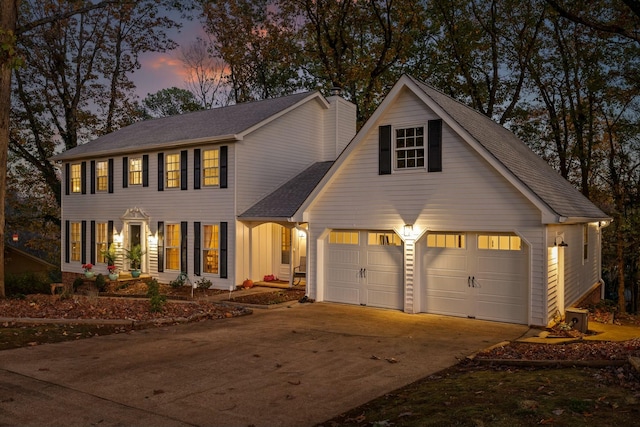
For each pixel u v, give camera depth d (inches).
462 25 1108.5
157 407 253.3
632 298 1059.9
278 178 842.2
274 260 839.7
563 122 1123.9
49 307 535.5
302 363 345.4
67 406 253.6
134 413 244.5
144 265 885.2
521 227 491.5
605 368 286.0
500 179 503.8
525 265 500.1
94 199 968.3
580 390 242.8
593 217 614.2
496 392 251.8
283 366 336.5
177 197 838.5
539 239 481.4
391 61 1153.4
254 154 798.5
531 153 813.9
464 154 526.0
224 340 419.2
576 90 1032.2
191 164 820.6
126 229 912.3
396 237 589.0
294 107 859.4
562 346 386.3
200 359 353.4
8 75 616.1
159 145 831.7
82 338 421.7
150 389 282.8
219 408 252.8
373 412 243.0
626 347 328.2
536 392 244.4
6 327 447.5
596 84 947.3
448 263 548.4
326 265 647.8
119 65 1322.6
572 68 1045.2
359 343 412.8
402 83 556.1
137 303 578.9
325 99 927.7
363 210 600.1
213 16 1288.1
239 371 322.7
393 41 1163.3
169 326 485.7
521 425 201.6
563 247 538.3
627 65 929.5
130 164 910.4
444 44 1151.6
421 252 565.9
